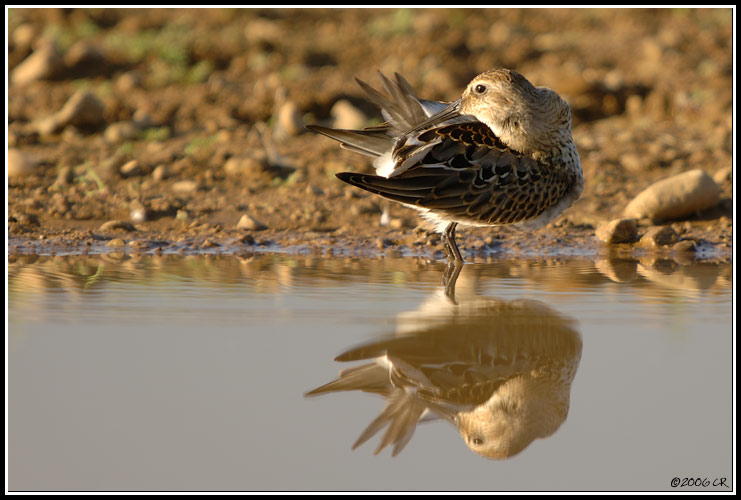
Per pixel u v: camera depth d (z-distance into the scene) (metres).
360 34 22.34
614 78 19.08
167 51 20.30
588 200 13.62
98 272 10.04
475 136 10.23
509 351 7.41
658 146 15.66
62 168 14.35
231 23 22.55
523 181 10.27
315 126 10.63
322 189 14.11
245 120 17.80
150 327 7.78
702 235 12.22
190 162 15.05
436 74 19.53
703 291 9.31
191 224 12.62
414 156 9.99
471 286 9.46
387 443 6.06
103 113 17.05
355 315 8.22
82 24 21.75
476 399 6.68
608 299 8.91
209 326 7.83
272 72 19.81
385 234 12.38
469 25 23.14
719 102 17.92
